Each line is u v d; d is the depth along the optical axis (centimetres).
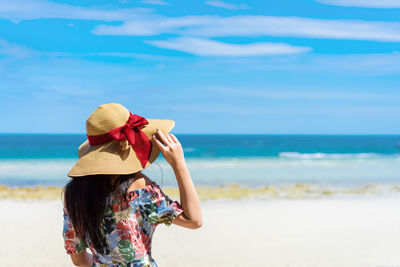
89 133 199
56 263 680
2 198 1441
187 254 735
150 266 203
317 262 697
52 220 1045
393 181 2073
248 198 1437
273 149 5206
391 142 8700
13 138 10569
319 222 1034
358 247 802
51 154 4162
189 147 5709
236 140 9394
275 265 678
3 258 706
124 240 197
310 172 2556
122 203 198
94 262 208
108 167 191
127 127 195
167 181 1848
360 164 3145
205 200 1380
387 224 1020
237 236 878
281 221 1041
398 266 679
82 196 197
